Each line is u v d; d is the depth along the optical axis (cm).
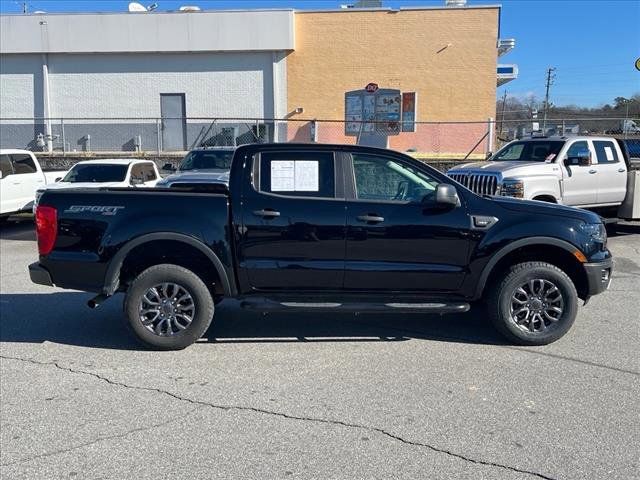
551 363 492
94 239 520
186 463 337
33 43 2500
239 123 2439
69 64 2539
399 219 516
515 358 504
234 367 487
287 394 432
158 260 543
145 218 518
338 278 521
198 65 2509
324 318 631
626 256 1004
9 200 1348
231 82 2506
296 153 527
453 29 2386
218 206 519
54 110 2567
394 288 526
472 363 493
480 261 521
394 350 527
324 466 333
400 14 2403
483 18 2366
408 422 386
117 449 353
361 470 329
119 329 597
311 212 515
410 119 2436
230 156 1342
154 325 525
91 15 2473
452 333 578
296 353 521
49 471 329
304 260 518
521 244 519
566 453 346
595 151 1142
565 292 527
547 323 535
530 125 2633
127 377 467
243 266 518
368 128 2411
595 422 384
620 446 354
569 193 1098
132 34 2475
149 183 1342
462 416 394
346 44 2441
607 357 505
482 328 594
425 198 524
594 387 441
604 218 1186
